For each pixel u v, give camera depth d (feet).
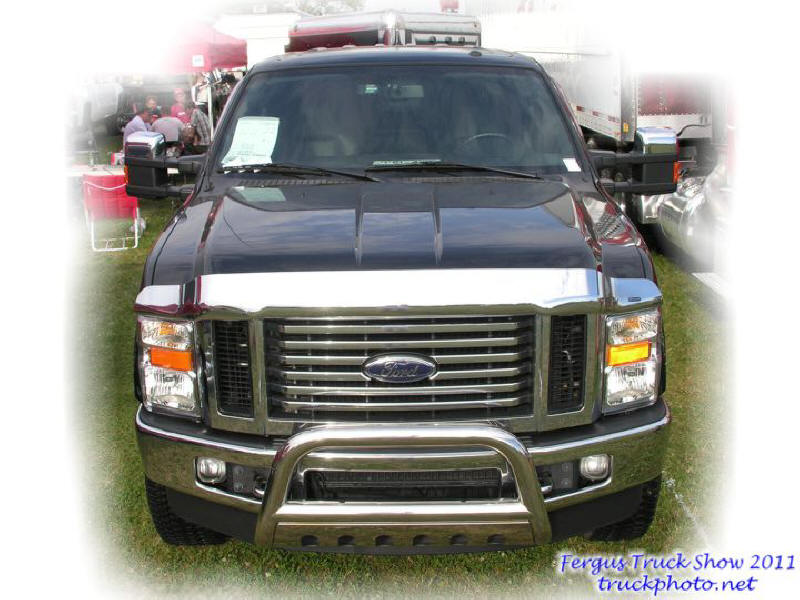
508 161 13.09
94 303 23.63
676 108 31.27
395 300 9.17
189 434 9.86
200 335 9.66
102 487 13.74
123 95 66.80
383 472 9.52
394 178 12.54
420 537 9.45
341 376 9.41
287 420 9.59
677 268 26.48
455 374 9.43
